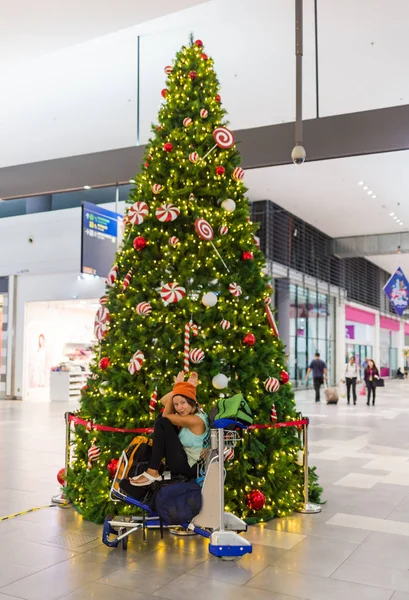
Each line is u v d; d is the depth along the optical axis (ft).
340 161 55.83
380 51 36.01
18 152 53.42
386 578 12.43
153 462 13.60
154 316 16.60
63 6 22.72
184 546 14.40
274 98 42.75
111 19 24.17
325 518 17.13
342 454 28.78
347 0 30.63
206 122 18.16
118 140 50.29
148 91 41.14
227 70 38.93
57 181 39.24
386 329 138.21
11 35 25.59
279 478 17.43
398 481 22.43
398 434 36.45
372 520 16.96
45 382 66.28
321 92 41.65
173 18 32.58
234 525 14.29
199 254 17.01
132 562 13.28
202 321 16.69
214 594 11.51
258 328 17.78
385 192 66.33
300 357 82.79
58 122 46.62
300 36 19.81
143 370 16.83
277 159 32.99
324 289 88.07
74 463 18.52
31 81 39.42
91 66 37.52
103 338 17.81
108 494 16.19
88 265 49.78
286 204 72.08
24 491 20.39
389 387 101.60
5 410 51.11
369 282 118.83
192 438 14.01
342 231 86.74
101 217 51.47
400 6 31.04
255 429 17.11
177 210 16.74
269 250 70.49
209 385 16.56
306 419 18.24
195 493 13.58
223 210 17.48
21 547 14.30
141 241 17.01
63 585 11.91
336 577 12.47
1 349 64.69
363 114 31.09
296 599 11.30
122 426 16.70
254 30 34.09
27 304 63.62
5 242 63.77
